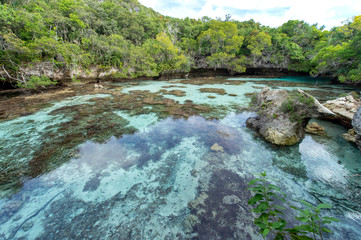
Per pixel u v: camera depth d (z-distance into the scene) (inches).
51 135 327.3
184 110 483.2
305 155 251.9
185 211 162.9
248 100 600.1
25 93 735.7
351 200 167.9
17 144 292.8
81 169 227.6
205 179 207.2
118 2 2161.7
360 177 202.2
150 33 1738.4
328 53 907.4
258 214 157.3
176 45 1626.5
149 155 261.4
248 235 137.9
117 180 207.2
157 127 367.6
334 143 284.8
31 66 829.8
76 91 788.0
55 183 201.5
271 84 1003.9
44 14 904.9
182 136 324.2
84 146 287.3
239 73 1683.1
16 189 191.0
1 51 695.7
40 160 246.8
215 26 1448.1
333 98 581.3
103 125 377.4
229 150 270.8
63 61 925.2
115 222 152.7
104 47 1094.4
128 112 468.8
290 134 280.4
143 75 1305.4
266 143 289.1
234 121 398.0
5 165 235.0
